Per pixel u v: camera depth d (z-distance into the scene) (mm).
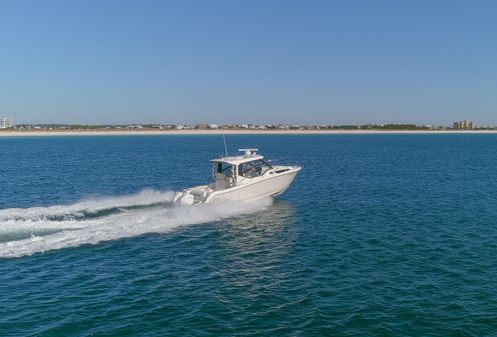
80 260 16984
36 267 16125
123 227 20984
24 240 18656
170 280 15273
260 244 19734
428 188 37094
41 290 14188
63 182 42438
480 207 28438
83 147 115938
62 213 23719
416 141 158250
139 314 12555
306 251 18750
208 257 17812
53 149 105250
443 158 71875
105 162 66250
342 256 18047
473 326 11812
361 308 12938
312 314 12562
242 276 15727
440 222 24141
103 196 33562
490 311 12688
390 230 22406
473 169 53188
